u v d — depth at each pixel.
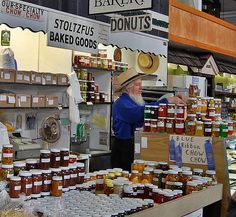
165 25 5.41
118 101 5.14
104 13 4.27
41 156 2.74
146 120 4.05
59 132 6.12
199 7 9.10
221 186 3.57
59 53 6.57
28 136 5.98
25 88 5.97
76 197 2.74
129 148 5.08
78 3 4.19
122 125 5.08
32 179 2.59
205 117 4.02
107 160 6.66
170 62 8.03
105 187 3.03
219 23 9.30
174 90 6.12
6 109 5.69
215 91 9.66
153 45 5.17
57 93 6.13
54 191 2.69
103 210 2.48
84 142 6.61
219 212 3.63
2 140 4.89
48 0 3.91
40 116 6.11
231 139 3.91
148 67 7.79
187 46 8.25
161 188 3.32
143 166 3.49
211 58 7.93
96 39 4.39
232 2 13.03
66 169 2.87
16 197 2.48
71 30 4.11
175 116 3.90
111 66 6.85
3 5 3.57
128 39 4.78
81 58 6.53
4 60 5.72
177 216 2.96
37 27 3.82
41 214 2.27
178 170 3.36
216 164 3.71
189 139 3.81
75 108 6.05
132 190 2.98
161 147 3.93
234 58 10.53
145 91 6.16
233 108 10.84
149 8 4.07
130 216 2.48
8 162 2.64
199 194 3.21
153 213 2.68
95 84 6.99
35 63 6.36
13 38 6.02
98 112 6.95
